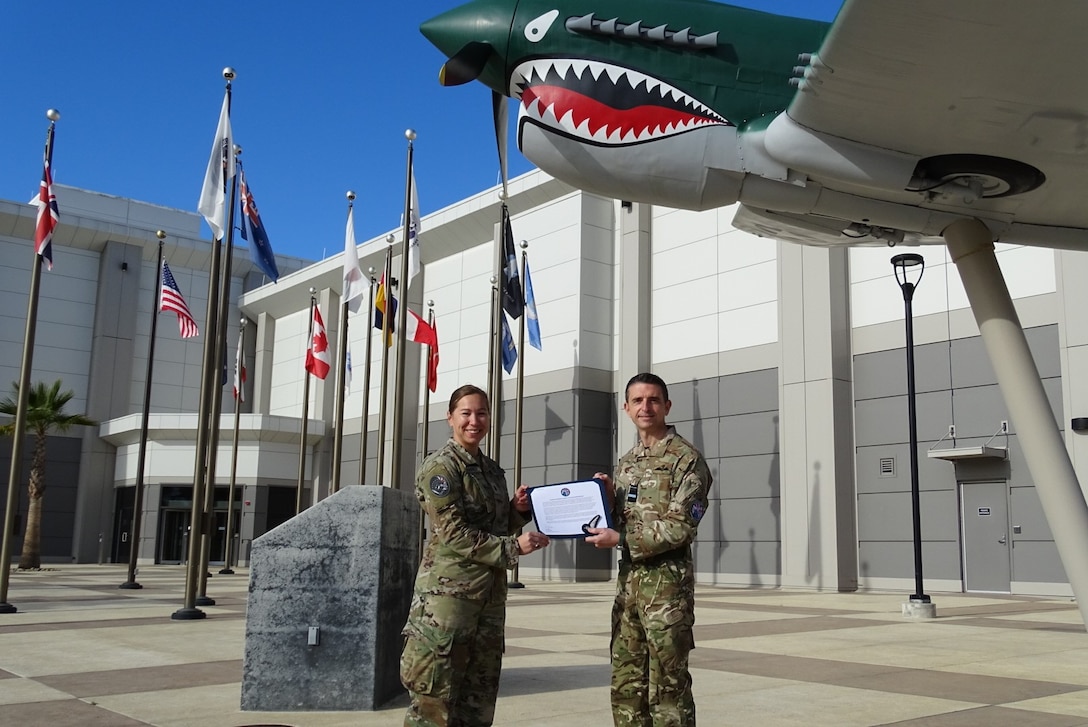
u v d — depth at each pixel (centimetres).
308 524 683
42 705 680
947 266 2330
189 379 5012
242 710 658
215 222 1515
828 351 2481
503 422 3381
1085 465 1991
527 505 465
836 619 1492
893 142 612
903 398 2378
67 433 4641
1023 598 2059
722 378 2811
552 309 3247
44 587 2370
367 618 673
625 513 439
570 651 1027
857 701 716
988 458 2172
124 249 4869
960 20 485
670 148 688
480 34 739
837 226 748
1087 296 2030
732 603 1908
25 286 4666
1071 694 754
